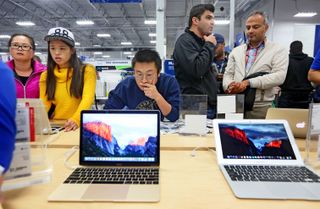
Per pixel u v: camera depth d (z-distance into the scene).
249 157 1.05
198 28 2.00
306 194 0.78
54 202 0.75
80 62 1.90
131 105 1.75
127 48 16.42
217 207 0.72
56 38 1.74
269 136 1.09
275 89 2.40
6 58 4.27
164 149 1.26
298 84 3.10
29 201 0.75
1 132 0.58
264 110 1.95
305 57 3.12
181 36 2.06
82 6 9.24
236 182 0.87
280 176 0.91
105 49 16.48
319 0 7.84
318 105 1.08
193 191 0.82
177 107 1.69
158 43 4.06
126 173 0.95
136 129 1.07
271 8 7.96
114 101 1.76
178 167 1.02
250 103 1.91
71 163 1.06
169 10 9.82
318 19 7.92
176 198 0.77
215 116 1.74
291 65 3.10
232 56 2.21
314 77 1.80
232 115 1.52
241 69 2.09
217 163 1.05
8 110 0.59
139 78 1.57
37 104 0.88
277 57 1.97
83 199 0.75
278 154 1.06
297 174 0.93
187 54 1.94
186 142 1.34
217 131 1.12
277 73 1.91
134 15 10.61
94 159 1.04
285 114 1.32
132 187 0.83
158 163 1.03
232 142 1.09
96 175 0.93
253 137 1.09
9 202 0.75
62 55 1.80
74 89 1.82
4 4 8.88
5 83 0.60
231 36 5.19
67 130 1.58
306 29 4.86
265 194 0.78
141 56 1.55
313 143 1.08
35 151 0.85
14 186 0.76
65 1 8.41
